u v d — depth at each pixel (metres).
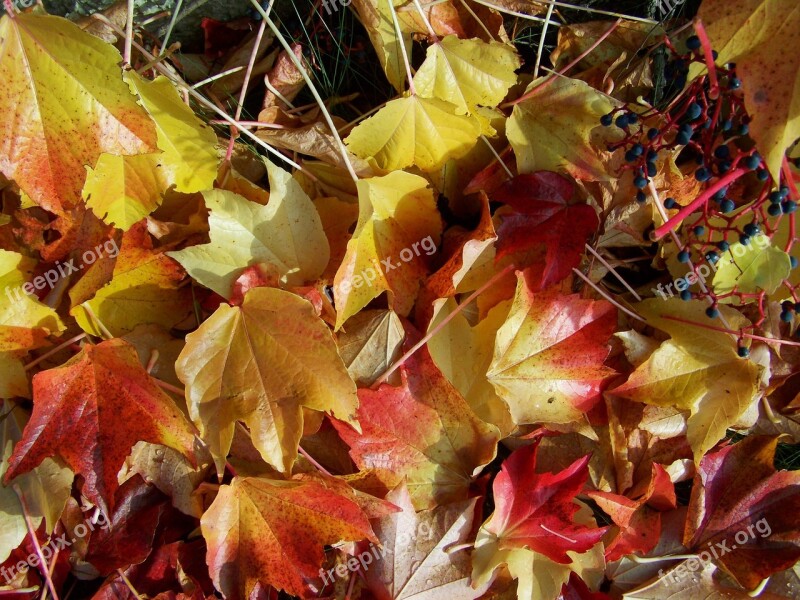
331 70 0.69
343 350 0.62
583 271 0.65
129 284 0.60
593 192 0.63
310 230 0.61
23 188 0.53
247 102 0.68
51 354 0.60
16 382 0.60
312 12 0.67
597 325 0.62
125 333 0.61
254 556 0.59
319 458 0.62
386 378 0.61
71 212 0.60
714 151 0.58
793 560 0.64
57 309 0.61
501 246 0.62
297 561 0.59
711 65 0.51
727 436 0.69
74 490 0.61
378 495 0.61
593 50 0.66
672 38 0.63
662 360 0.62
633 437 0.64
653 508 0.66
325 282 0.61
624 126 0.58
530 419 0.62
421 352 0.61
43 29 0.50
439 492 0.62
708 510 0.65
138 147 0.54
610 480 0.65
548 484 0.61
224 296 0.59
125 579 0.60
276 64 0.65
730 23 0.51
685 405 0.62
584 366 0.62
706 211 0.58
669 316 0.63
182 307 0.62
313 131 0.63
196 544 0.62
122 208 0.60
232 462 0.61
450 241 0.63
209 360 0.57
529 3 0.65
